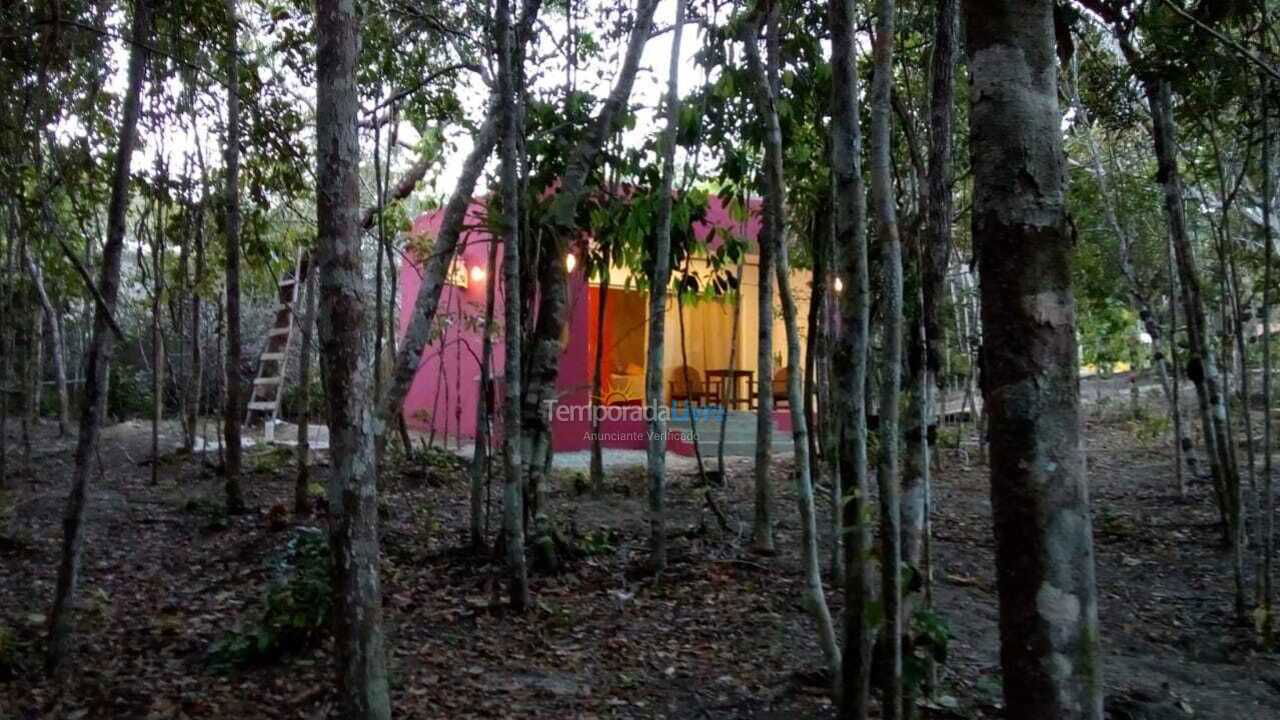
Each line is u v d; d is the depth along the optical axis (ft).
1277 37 20.18
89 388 16.16
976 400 57.06
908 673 13.14
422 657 18.01
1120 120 24.80
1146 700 16.56
